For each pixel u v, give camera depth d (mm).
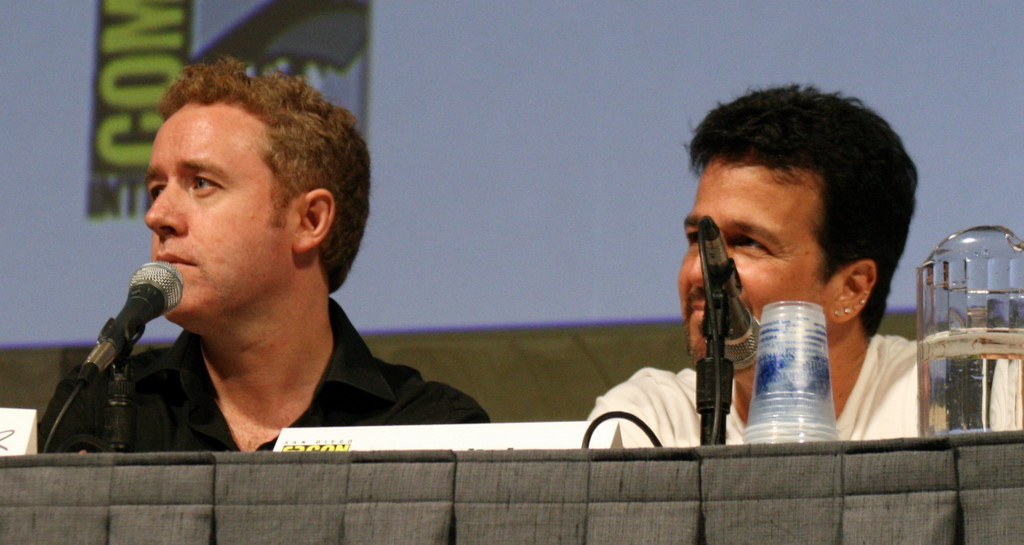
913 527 4340
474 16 13531
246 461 4711
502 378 12867
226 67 7574
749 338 5602
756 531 4449
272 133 7305
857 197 7219
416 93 13531
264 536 4645
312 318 7535
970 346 5445
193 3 14125
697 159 7508
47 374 13789
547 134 13109
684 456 4539
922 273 5809
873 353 7695
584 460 4574
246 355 7324
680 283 7137
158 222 7020
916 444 4410
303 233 7410
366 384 7559
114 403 5754
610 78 13023
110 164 14062
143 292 6020
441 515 4574
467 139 13312
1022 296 5621
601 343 12617
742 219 7102
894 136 7535
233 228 7074
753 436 5082
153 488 4695
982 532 4328
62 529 4688
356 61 13727
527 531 4543
